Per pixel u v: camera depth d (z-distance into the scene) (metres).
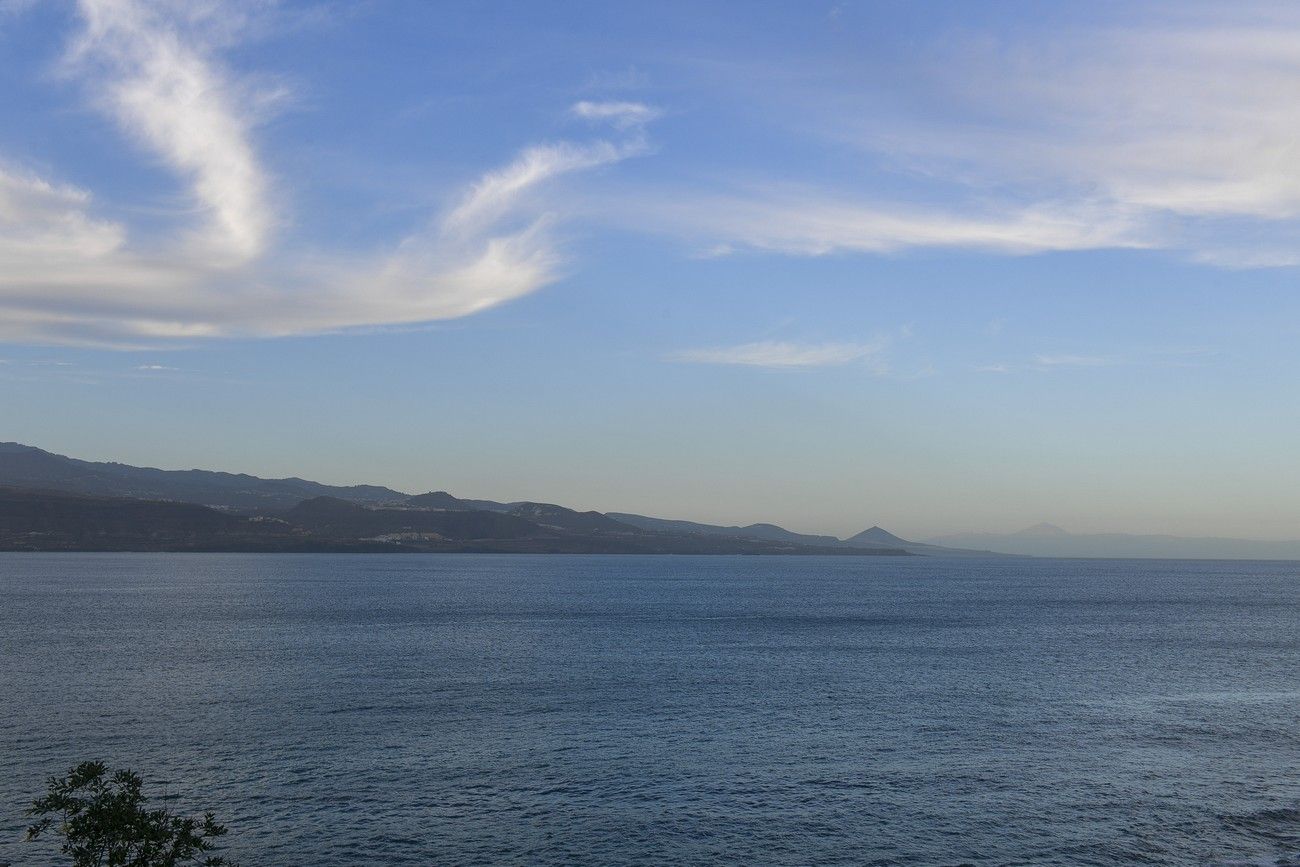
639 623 113.69
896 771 41.94
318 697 58.28
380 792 38.16
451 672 69.50
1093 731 50.34
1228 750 46.22
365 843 32.62
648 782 39.94
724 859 31.61
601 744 46.34
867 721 52.38
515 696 59.19
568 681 65.56
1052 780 40.66
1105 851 32.38
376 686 62.69
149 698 57.75
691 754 44.59
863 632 105.06
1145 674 72.12
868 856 31.95
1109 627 114.62
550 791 38.59
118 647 83.88
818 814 36.09
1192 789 39.47
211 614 120.25
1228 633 107.62
